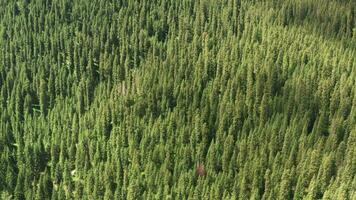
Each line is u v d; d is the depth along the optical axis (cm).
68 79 13800
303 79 13212
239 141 11362
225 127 11944
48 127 12462
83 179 11131
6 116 12825
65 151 11462
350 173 10425
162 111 12606
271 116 12300
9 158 11569
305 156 10806
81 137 11938
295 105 12425
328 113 12431
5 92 13825
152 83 13275
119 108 12419
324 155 10744
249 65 13425
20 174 10856
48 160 11769
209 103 12444
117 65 14338
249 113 12156
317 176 10381
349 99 12556
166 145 11225
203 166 10919
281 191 10175
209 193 10212
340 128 11681
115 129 11950
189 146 11300
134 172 10762
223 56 14050
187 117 12219
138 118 12175
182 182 10388
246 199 10256
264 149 10988
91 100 13525
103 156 11456
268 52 14338
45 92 13450
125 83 13688
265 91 12712
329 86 12962
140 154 11306
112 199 10319
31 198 10581
